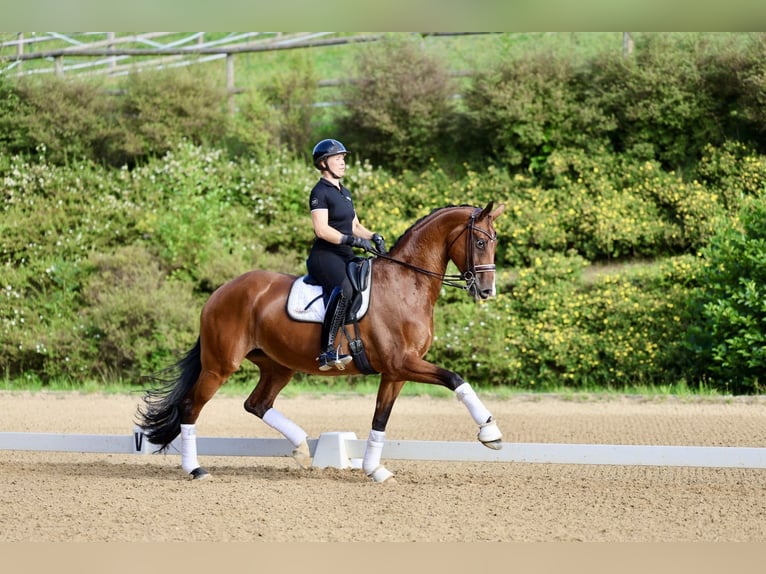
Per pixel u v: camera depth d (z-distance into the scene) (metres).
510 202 18.50
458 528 5.99
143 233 19.00
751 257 14.25
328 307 7.50
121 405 13.99
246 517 6.30
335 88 22.44
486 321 16.28
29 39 25.36
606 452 7.61
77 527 6.02
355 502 6.80
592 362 15.52
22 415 12.77
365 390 15.27
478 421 7.34
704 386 14.55
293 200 19.31
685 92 18.97
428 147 20.27
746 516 6.32
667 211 18.34
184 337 16.34
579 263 17.22
